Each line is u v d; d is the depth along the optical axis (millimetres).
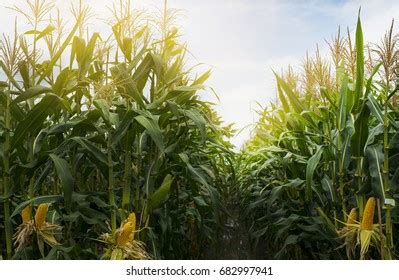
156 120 3320
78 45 3568
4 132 3223
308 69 4523
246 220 6223
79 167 3613
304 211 4500
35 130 3254
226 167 6934
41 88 3143
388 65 3137
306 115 4406
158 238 4113
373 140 3500
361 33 3258
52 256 3041
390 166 3482
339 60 4051
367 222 3188
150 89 3824
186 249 5348
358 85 3367
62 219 3314
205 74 4418
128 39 3793
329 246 4332
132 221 3109
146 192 3479
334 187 3871
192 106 4402
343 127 3717
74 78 3834
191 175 3764
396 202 3490
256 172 5672
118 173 3807
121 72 3402
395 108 3814
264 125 5969
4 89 3441
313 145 4348
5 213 3209
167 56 4082
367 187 3326
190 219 5332
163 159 3857
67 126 3359
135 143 3900
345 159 3641
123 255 3057
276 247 5316
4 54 3188
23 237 2969
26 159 3299
